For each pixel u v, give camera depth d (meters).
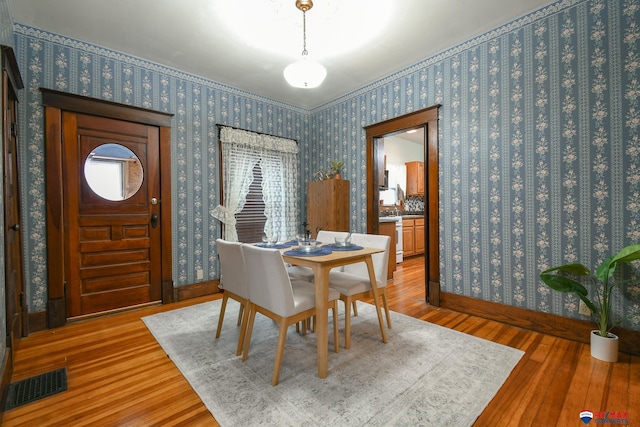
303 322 2.38
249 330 2.01
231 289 2.26
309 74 2.33
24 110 2.52
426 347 2.17
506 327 2.55
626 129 2.06
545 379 1.76
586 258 2.23
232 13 2.41
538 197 2.45
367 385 1.71
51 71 2.65
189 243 3.46
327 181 3.96
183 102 3.43
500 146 2.66
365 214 3.92
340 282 2.29
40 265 2.58
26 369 1.91
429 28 2.66
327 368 1.86
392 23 2.57
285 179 4.35
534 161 2.47
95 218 2.87
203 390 1.68
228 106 3.81
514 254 2.59
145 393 1.66
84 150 2.82
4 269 1.78
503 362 1.95
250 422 1.43
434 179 3.12
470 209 2.87
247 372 1.86
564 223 2.33
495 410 1.50
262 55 3.07
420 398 1.59
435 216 3.12
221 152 3.72
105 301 2.91
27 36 2.54
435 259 3.12
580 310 2.25
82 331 2.51
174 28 2.61
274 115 4.29
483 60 2.75
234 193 3.78
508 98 2.60
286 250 2.30
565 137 2.31
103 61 2.92
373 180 3.84
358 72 3.50
